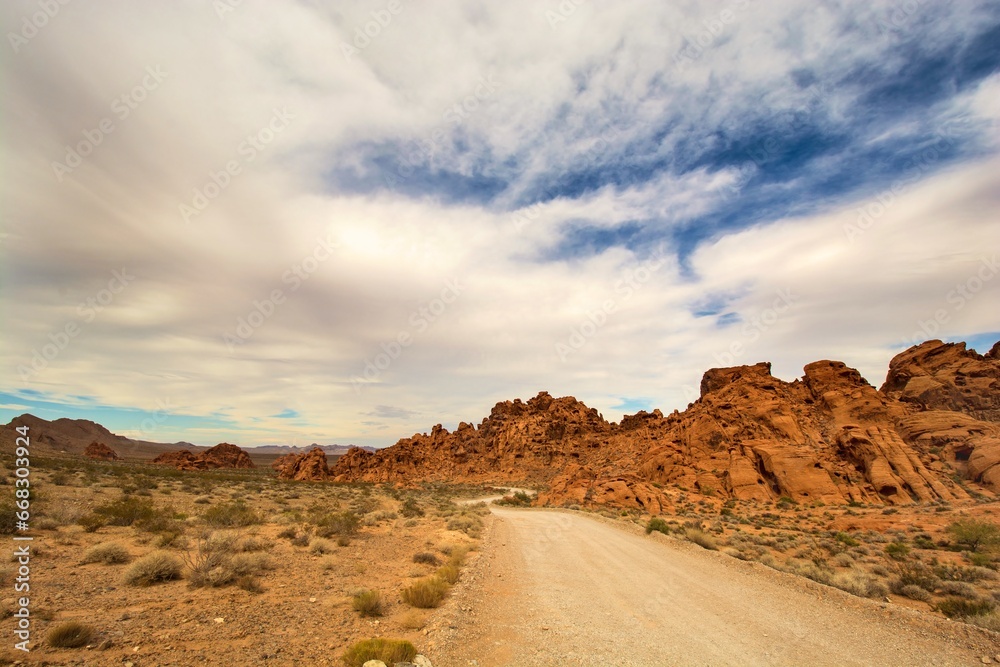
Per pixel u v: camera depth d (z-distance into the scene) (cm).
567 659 736
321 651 705
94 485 2997
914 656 786
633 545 2208
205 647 674
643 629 901
